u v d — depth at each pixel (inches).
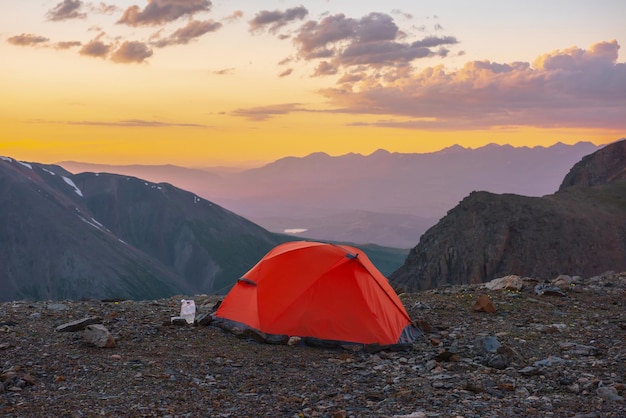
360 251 603.8
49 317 595.5
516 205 6983.3
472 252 6491.1
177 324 586.2
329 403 370.0
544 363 455.2
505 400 370.6
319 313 537.3
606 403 359.6
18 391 379.2
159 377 416.8
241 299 580.7
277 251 605.3
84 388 389.1
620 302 704.4
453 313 655.8
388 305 563.8
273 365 463.5
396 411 352.8
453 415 339.6
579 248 6446.9
